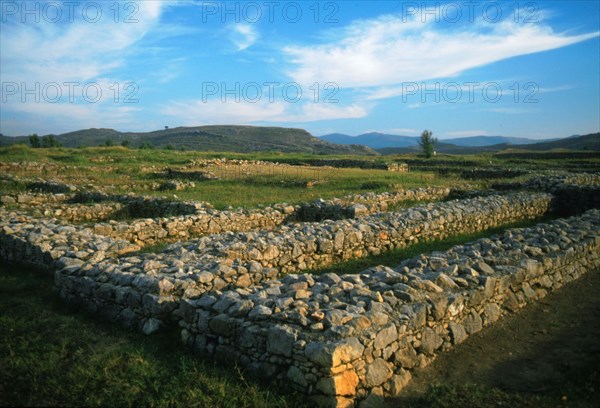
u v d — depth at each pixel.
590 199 16.83
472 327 5.92
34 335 5.62
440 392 4.53
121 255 8.62
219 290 6.34
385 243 10.67
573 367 5.06
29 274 8.27
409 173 28.92
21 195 15.52
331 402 4.02
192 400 4.23
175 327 5.81
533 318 6.57
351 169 30.36
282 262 8.80
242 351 4.82
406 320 4.99
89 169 28.25
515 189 20.09
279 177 23.58
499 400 4.39
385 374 4.53
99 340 5.53
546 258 7.72
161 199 15.19
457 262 7.09
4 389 4.42
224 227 12.48
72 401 4.24
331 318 4.59
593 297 7.45
